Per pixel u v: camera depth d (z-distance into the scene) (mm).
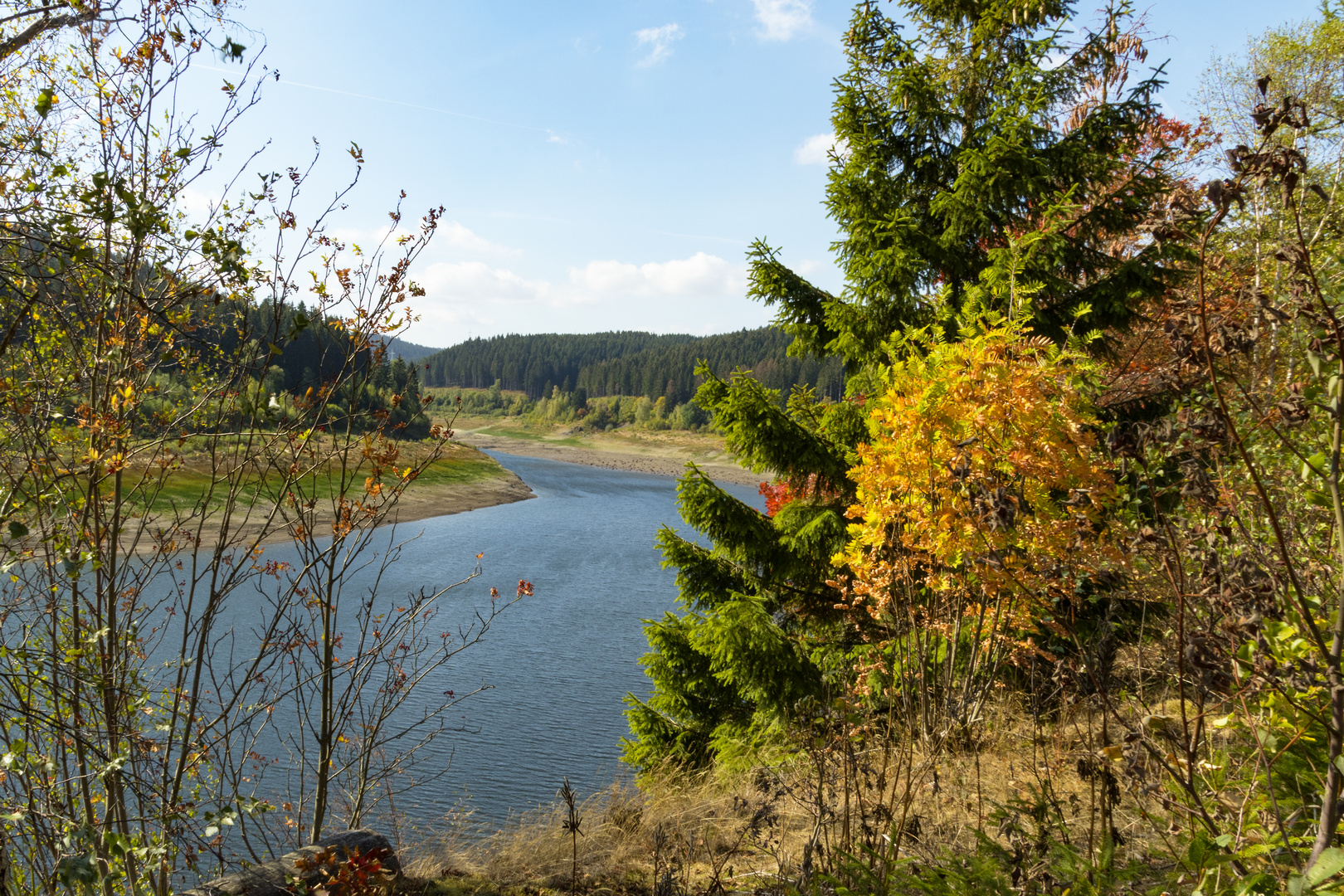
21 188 3039
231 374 3857
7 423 3418
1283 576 1869
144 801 3641
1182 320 1750
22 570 3361
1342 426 1479
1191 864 2012
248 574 4086
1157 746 2131
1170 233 1734
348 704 4754
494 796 11133
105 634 3338
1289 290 1618
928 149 7375
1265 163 1552
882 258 6777
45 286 3225
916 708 4781
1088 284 6922
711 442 138750
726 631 6492
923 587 4828
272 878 3125
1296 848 1793
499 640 21328
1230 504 1770
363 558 30312
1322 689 1601
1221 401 1651
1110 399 6094
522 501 59438
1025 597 3635
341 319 4078
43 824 3281
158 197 3609
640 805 4863
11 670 3152
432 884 3611
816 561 7121
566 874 3711
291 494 4082
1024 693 5012
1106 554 2742
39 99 2895
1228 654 1724
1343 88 8062
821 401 7789
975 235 7094
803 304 7641
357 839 3502
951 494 3895
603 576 31500
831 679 6531
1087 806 3271
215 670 7836
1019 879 2393
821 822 3203
